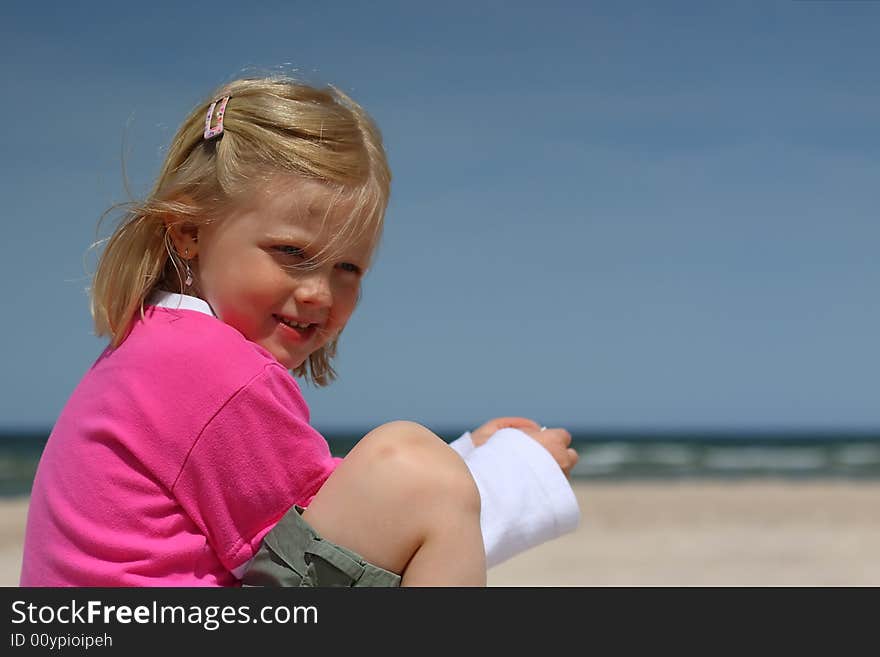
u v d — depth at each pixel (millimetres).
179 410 1820
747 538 11609
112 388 1867
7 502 18688
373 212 2055
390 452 1772
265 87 2102
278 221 1951
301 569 1780
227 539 1837
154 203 2014
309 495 1889
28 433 89562
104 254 2033
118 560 1778
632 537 11633
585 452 45719
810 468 37500
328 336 2066
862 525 13320
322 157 1979
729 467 38156
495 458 2258
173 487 1806
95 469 1815
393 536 1743
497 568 8867
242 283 1970
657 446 52656
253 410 1836
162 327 1928
